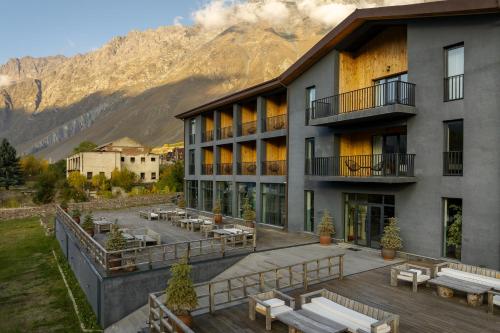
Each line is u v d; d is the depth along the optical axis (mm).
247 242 17984
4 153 66875
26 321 12242
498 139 12328
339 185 18250
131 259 12586
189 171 33844
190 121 33500
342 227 18188
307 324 7656
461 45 13641
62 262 19219
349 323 7762
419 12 14008
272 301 9289
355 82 18766
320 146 19391
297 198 20906
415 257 14734
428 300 10242
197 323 8992
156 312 8695
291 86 21453
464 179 13234
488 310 9391
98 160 75938
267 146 24203
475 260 12891
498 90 12359
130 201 39375
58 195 50125
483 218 12680
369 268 13586
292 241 18234
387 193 15938
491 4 12016
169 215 26094
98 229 20953
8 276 17422
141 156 82500
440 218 14016
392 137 16828
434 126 14250
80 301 13469
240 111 26469
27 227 30422
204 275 13391
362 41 17984
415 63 14930
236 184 26531
